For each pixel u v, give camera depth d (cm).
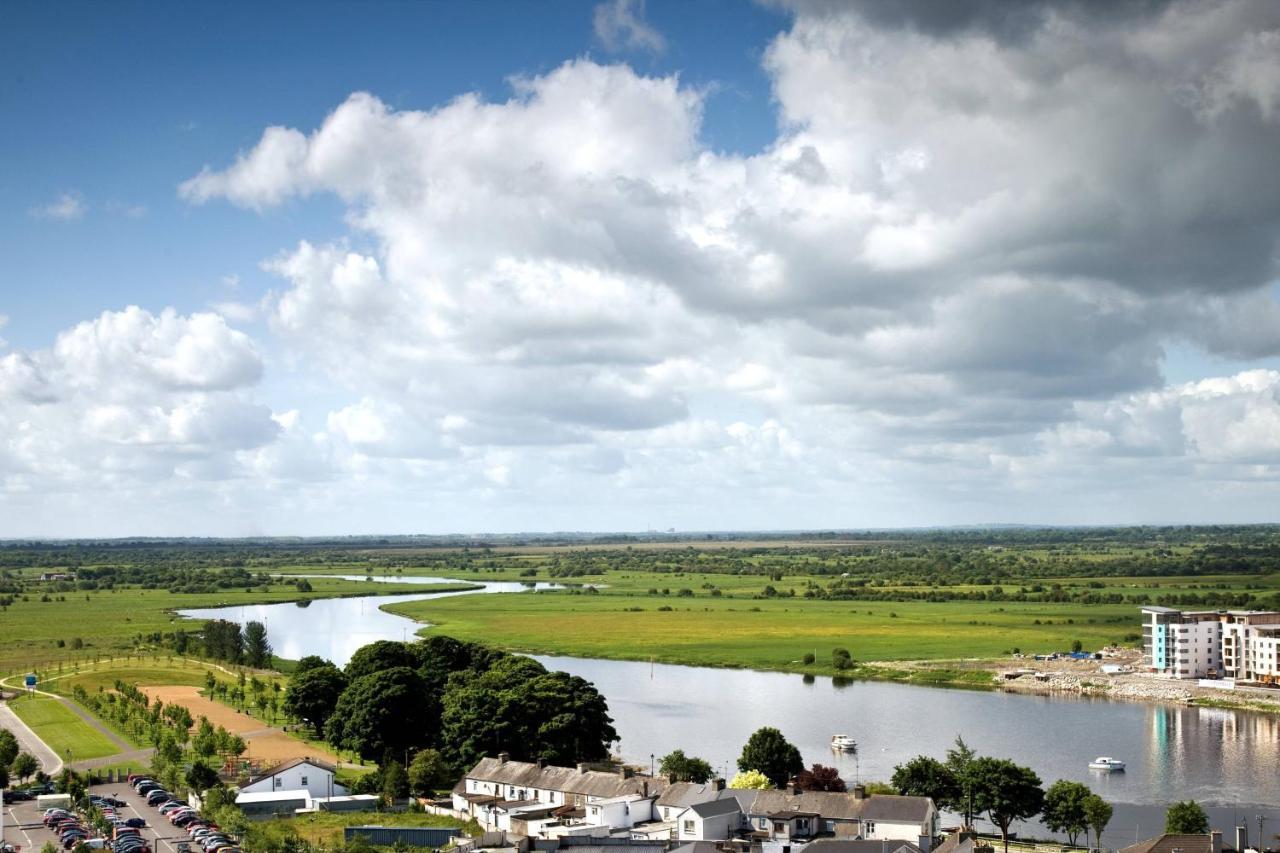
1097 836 19712
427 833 19275
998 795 19950
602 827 18862
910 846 16225
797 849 17325
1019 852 19488
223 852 17462
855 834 18225
